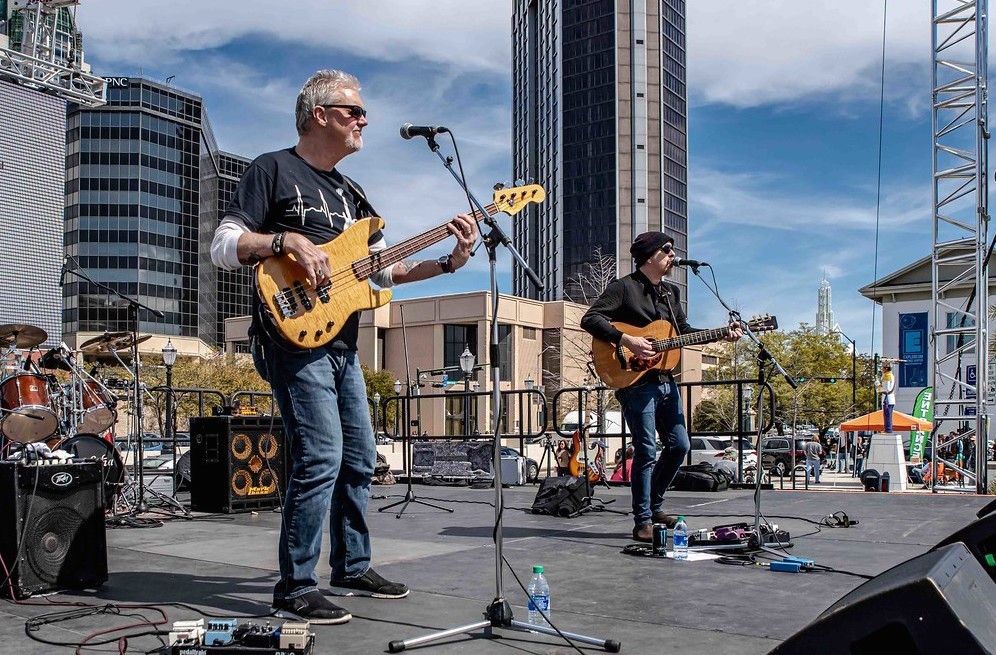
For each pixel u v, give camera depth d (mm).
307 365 3104
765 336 38156
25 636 2834
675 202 87500
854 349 36781
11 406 7086
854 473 26156
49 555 3492
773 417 5270
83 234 75625
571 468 11906
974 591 1402
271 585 3676
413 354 53094
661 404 5121
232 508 6836
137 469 7758
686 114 91562
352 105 3230
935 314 14625
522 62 104500
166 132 79688
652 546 4453
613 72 85062
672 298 5219
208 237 84000
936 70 14406
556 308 52750
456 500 7855
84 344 8406
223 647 2445
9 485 3443
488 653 2602
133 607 3213
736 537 4570
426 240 3287
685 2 93000
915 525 5586
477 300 50812
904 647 1350
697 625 2941
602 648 2633
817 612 3137
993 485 14109
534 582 3121
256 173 3123
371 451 3422
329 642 2725
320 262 2951
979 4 12742
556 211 88062
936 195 14508
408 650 2625
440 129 3312
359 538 3453
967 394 17859
